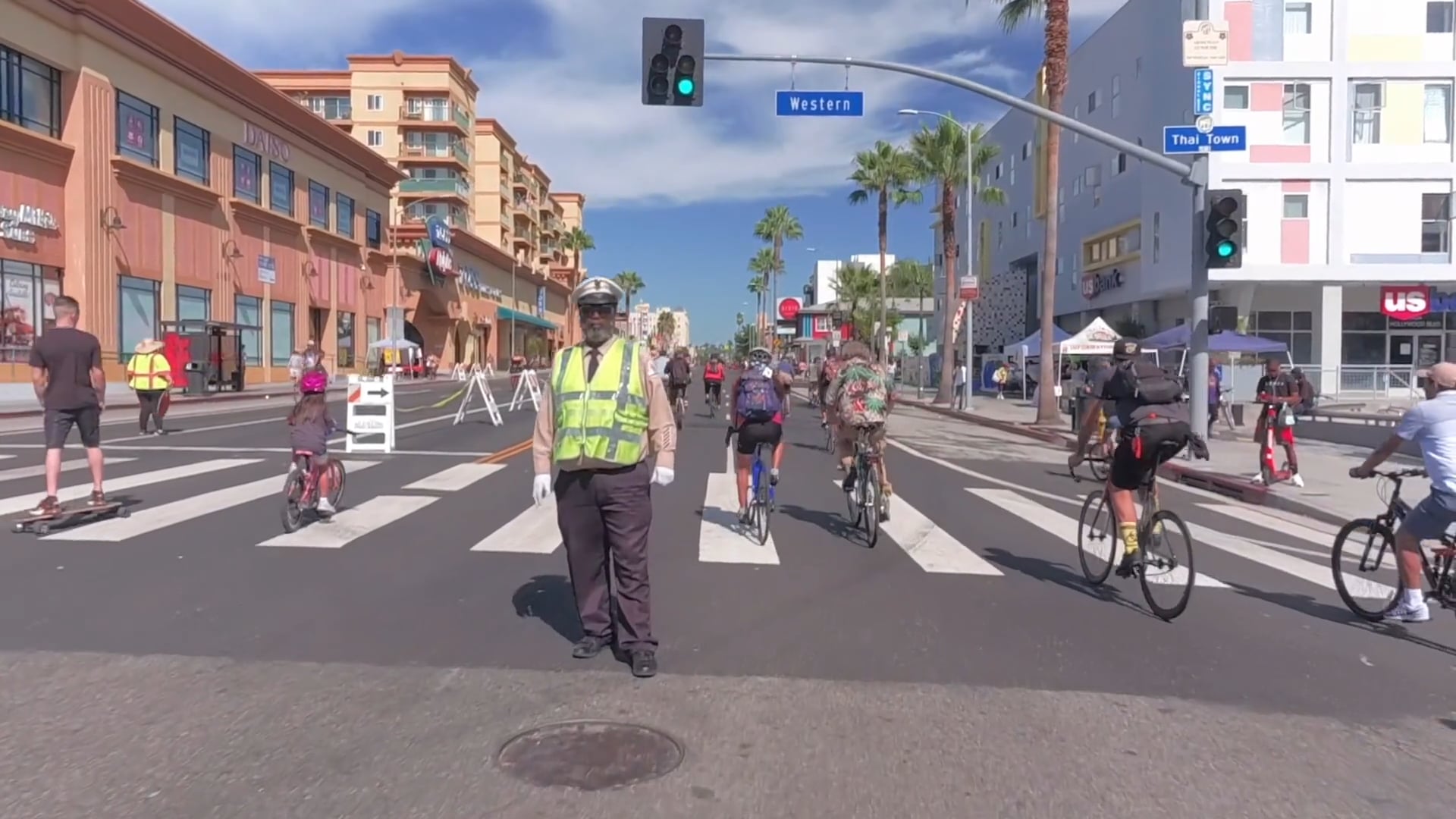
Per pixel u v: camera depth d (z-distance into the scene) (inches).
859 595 293.7
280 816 151.9
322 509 391.9
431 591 285.4
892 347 2945.4
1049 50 1029.8
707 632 252.4
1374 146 1307.8
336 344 2057.1
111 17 1280.8
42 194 1198.9
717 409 1156.5
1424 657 249.1
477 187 3420.3
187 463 569.3
